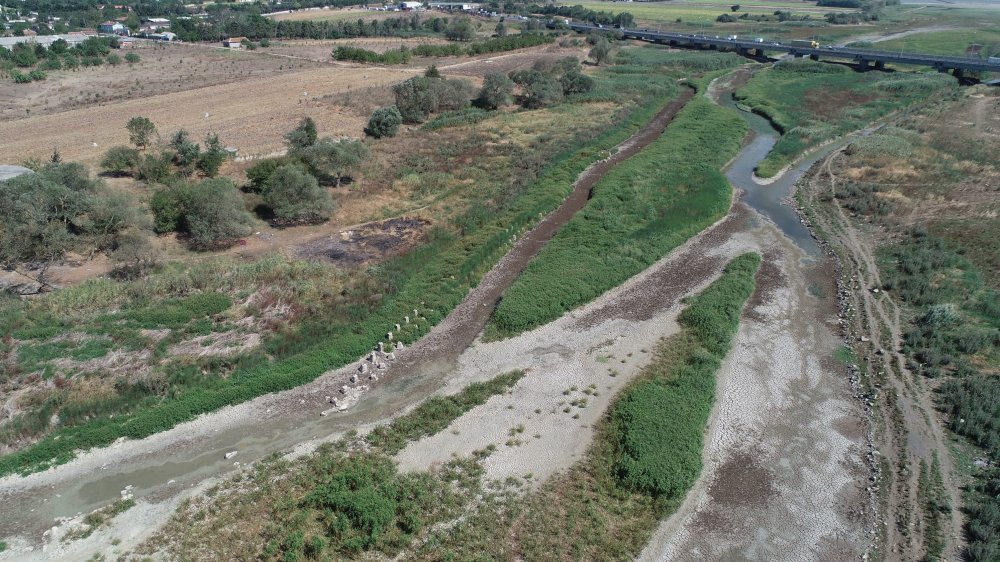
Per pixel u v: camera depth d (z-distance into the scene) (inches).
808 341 1621.6
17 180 1777.8
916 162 2748.5
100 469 1227.2
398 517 1119.6
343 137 3051.2
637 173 2655.0
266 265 1818.4
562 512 1131.3
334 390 1451.8
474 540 1073.5
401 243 2064.5
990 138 3014.3
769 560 1049.5
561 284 1828.2
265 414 1378.0
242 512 1129.4
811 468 1230.9
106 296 1637.6
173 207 2022.6
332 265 1883.6
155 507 1145.4
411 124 3442.4
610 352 1582.2
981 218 2206.0
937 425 1321.4
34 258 1791.3
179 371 1441.9
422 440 1304.1
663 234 2143.2
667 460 1224.2
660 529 1107.3
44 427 1300.4
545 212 2351.1
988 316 1667.1
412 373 1514.5
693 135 3196.4
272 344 1550.2
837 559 1047.0
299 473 1218.6
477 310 1772.9
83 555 1048.2
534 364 1541.6
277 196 2096.5
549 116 3558.1
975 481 1180.5
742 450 1277.1
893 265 1972.2
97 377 1405.0
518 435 1317.7
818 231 2218.3
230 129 3115.2
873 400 1398.9
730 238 2178.9
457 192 2465.6
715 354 1556.3
